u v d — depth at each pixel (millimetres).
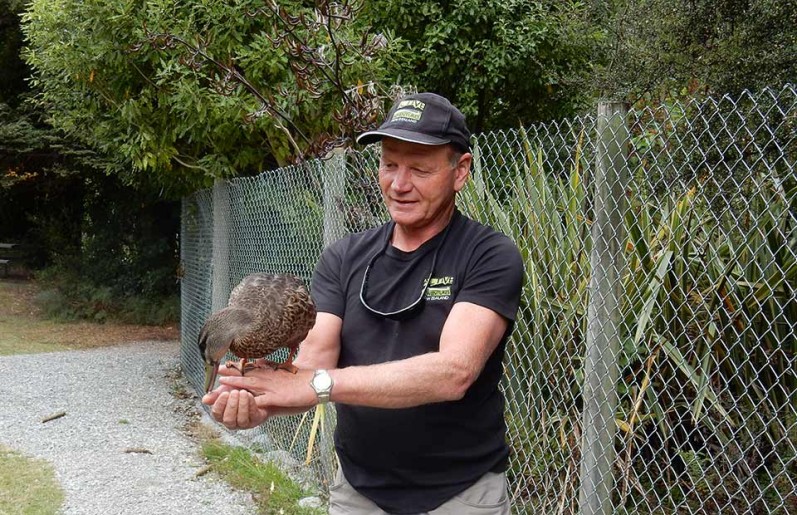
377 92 6055
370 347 2232
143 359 10844
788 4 4859
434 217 2211
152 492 5137
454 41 7867
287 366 2023
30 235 18516
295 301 2098
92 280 15453
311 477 5098
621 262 2941
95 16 7340
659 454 3652
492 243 2129
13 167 16172
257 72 6711
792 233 3066
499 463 2205
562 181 3545
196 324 8250
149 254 15320
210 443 6234
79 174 15508
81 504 4918
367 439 2193
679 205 3164
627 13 6500
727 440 3154
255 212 6035
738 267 3162
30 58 8945
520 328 3602
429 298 2145
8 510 4805
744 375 3305
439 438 2135
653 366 3498
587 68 8258
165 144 7750
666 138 3172
